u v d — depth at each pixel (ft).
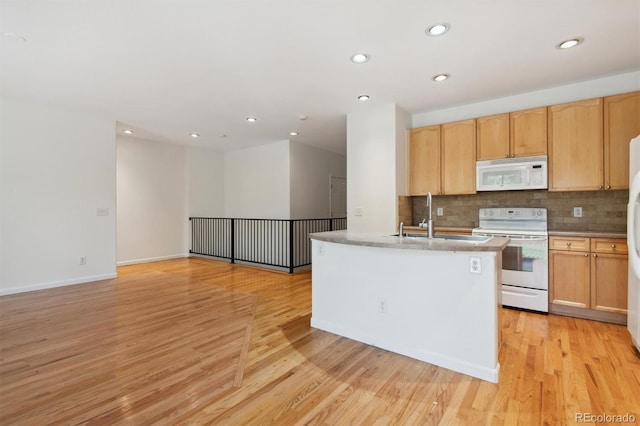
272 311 11.07
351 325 8.72
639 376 6.66
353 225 14.20
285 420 5.39
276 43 8.39
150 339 8.66
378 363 7.32
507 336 8.78
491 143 12.21
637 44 8.44
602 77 10.55
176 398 5.98
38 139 13.39
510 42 8.35
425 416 5.48
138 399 5.95
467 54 9.00
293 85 11.23
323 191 23.34
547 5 6.83
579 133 10.54
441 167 13.32
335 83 11.05
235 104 13.30
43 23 7.41
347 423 5.31
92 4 6.71
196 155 23.17
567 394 6.05
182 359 7.52
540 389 6.23
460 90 11.68
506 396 6.02
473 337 6.76
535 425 5.21
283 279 16.12
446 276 7.11
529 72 10.16
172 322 9.95
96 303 11.85
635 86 10.14
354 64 9.61
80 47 8.55
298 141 20.93
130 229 19.88
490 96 12.30
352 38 8.16
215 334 9.02
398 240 7.77
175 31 7.79
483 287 6.64
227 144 21.91
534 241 10.66
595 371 6.88
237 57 9.15
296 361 7.43
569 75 10.39
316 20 7.38
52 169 13.78
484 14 7.15
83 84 11.14
